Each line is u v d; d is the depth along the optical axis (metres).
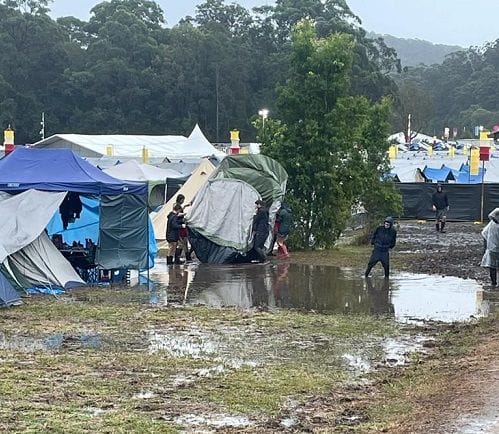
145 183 29.95
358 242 45.56
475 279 30.77
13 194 28.09
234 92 163.00
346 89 42.03
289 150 41.69
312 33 42.38
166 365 16.67
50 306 23.91
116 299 25.52
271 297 26.27
